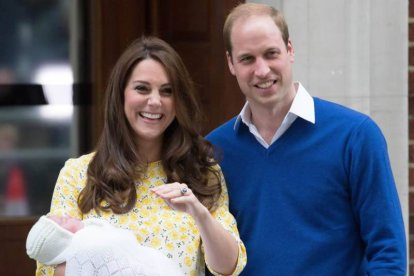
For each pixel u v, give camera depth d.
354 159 11.95
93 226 11.35
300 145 12.22
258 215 12.41
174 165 12.53
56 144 18.88
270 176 12.34
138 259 11.01
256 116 12.41
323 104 12.41
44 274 11.71
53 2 18.81
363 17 16.66
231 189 12.66
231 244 11.88
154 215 12.19
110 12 18.77
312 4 16.61
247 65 11.99
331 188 12.06
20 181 18.83
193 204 11.35
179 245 12.06
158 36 18.56
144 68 12.11
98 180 12.16
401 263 11.74
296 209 12.19
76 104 18.91
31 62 18.78
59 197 12.30
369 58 16.72
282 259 12.21
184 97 12.35
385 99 16.78
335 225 12.12
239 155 12.64
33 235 11.21
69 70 18.86
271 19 11.99
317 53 16.66
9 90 18.75
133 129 12.36
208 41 18.22
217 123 18.17
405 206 17.16
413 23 16.92
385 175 11.89
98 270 10.84
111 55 18.81
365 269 12.07
